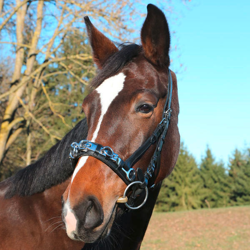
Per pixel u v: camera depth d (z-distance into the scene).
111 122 1.80
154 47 2.04
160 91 1.98
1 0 10.22
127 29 9.91
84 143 1.77
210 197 34.56
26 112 11.12
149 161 1.95
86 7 9.70
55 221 2.09
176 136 2.23
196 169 35.00
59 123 13.61
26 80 10.04
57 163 2.15
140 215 2.34
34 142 15.56
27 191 2.18
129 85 1.89
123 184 1.78
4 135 10.90
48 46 10.68
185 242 10.33
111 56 2.15
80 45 10.58
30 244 2.06
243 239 10.51
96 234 1.62
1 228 2.09
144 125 1.86
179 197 32.81
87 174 1.69
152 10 1.96
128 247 2.35
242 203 34.44
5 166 15.41
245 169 35.03
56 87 13.88
